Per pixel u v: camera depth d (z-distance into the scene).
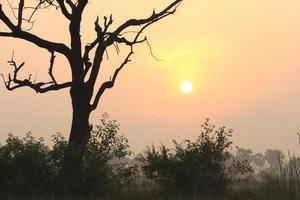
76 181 19.73
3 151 20.05
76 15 23.12
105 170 20.44
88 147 20.62
